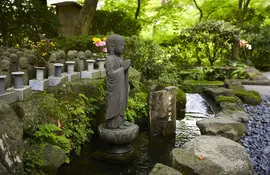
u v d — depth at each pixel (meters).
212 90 6.92
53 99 3.49
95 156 3.62
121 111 3.60
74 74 4.72
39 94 3.60
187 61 11.59
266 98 6.54
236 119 4.59
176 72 8.23
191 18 15.84
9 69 3.55
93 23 11.30
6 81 3.26
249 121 4.98
